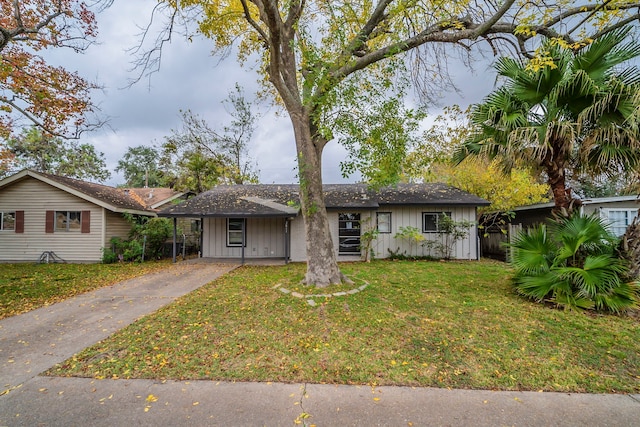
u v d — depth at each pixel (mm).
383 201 12758
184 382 3094
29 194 13297
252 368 3359
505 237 13289
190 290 7328
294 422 2467
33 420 2504
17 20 9219
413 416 2533
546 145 5430
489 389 2957
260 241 13797
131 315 5379
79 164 27969
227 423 2455
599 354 3668
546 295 5805
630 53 5348
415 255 12977
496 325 4582
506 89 6441
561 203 6012
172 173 23250
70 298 6699
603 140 5273
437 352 3729
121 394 2887
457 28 7062
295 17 7027
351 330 4434
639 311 4984
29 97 10664
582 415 2553
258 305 5734
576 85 5445
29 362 3572
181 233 15938
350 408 2648
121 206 13609
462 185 14688
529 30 6133
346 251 13094
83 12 10555
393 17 6918
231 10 7961
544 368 3340
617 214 9977
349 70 7176
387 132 7238
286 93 7098
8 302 6391
